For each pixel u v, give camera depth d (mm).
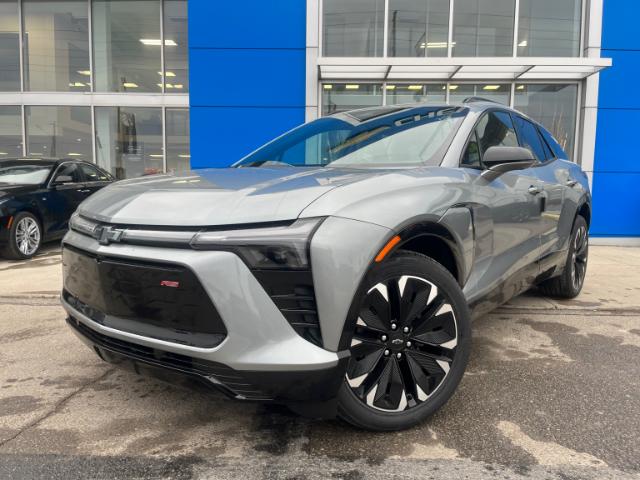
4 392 2764
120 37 11594
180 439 2262
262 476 1979
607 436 2295
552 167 3996
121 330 2143
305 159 3129
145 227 2078
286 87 8648
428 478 1967
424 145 2891
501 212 2873
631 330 3898
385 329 2176
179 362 2018
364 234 2023
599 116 8602
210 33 8562
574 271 4605
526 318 4203
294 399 1954
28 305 4648
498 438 2271
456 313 2373
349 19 8867
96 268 2199
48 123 11641
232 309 1892
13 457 2111
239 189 2176
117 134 11570
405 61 7941
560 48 8875
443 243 2486
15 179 7758
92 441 2244
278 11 8523
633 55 8500
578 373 3025
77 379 2943
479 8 8867
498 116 3426
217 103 8688
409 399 2283
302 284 1930
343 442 2229
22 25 11648
